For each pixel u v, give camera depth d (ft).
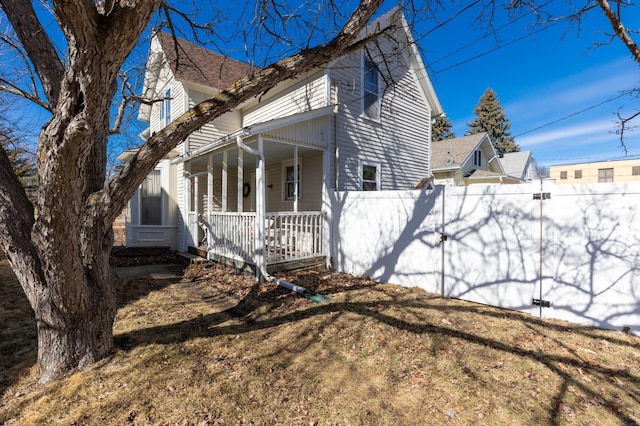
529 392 8.38
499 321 13.11
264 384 8.93
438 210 17.22
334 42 10.85
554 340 11.26
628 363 9.69
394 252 19.47
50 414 7.68
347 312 14.30
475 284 15.69
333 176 26.40
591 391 8.36
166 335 12.17
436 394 8.41
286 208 30.99
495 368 9.54
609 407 7.74
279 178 32.04
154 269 25.90
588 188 12.46
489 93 128.77
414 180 35.32
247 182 36.47
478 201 15.58
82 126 6.60
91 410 7.82
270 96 32.37
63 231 7.82
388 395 8.43
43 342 9.32
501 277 14.83
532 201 13.89
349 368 9.78
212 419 7.54
